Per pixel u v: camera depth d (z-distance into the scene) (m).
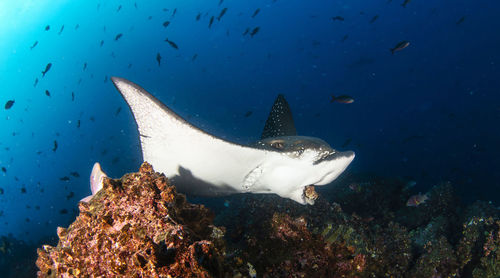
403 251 4.01
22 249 10.27
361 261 2.21
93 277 1.23
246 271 1.73
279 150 2.43
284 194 2.67
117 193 1.33
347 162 2.43
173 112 2.18
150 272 1.08
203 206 1.62
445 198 6.32
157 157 2.38
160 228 1.21
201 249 1.16
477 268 3.61
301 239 2.18
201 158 2.41
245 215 4.31
